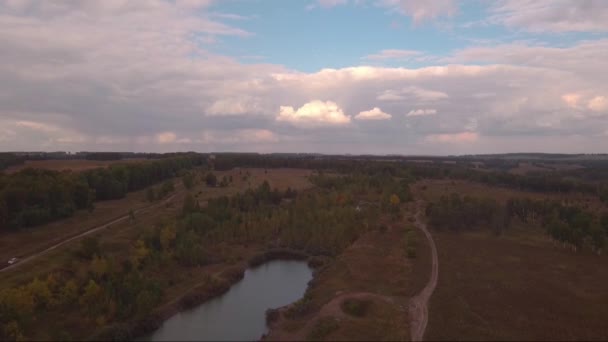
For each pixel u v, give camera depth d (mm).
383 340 72250
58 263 106625
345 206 172125
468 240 146250
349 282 103125
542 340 74625
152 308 88438
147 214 165625
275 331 80312
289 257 141500
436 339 73812
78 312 85938
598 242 132000
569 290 99688
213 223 150125
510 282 104250
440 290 97625
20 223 132375
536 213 175625
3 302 77812
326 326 76625
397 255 125375
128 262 109875
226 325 87812
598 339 75250
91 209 162375
